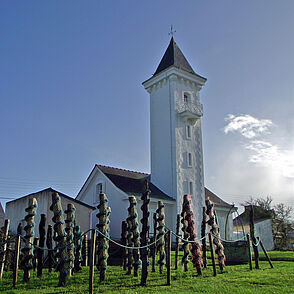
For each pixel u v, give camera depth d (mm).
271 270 12242
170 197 27500
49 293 8203
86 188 29562
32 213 10297
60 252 9633
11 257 12727
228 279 10078
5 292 8430
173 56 31703
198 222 27938
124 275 10844
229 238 30469
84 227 20453
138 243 10969
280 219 39406
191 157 29344
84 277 10484
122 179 27984
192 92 31156
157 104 31109
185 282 9586
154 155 30156
